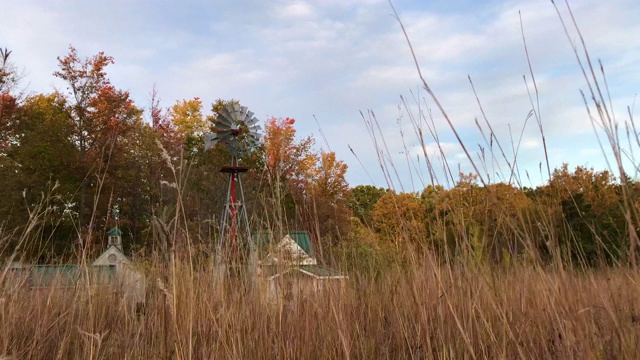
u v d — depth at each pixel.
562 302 2.33
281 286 3.36
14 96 19.97
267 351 3.05
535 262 2.54
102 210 13.43
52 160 22.11
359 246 3.96
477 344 2.73
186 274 3.10
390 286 3.65
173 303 2.85
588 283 2.54
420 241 3.12
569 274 2.53
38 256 4.18
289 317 3.26
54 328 3.58
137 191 20.95
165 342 2.91
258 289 3.37
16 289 3.69
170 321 2.96
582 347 2.14
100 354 3.27
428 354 2.69
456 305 2.80
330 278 3.58
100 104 24.89
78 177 22.05
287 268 3.50
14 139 22.73
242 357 3.00
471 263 2.75
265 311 3.26
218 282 3.34
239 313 3.23
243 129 9.47
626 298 2.40
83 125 24.56
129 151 23.55
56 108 25.44
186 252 3.23
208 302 3.16
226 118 9.58
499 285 2.74
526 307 2.74
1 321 3.30
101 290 3.71
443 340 2.64
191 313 2.88
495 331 2.74
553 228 2.52
